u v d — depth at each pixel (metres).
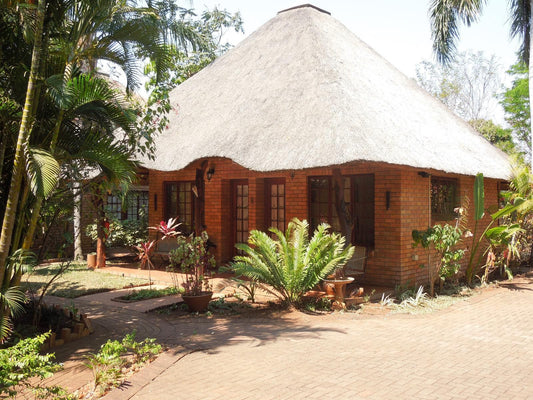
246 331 7.42
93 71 7.77
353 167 11.20
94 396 4.84
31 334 6.60
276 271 8.96
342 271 9.14
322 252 8.98
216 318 8.31
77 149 6.75
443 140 12.29
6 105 6.03
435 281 11.39
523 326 7.87
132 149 7.59
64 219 8.14
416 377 5.38
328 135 9.20
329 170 11.37
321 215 11.87
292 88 11.27
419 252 11.04
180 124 13.04
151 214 15.22
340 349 6.46
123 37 7.30
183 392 4.95
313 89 10.76
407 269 10.64
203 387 5.08
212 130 11.52
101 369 5.36
